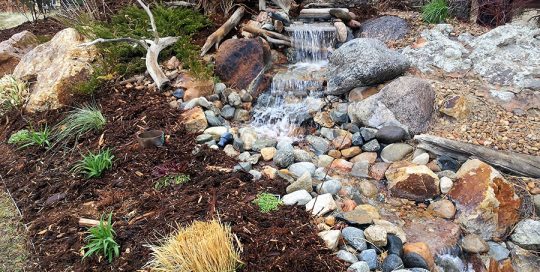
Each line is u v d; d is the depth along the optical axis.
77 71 4.67
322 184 3.46
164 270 2.42
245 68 4.77
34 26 6.93
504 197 3.29
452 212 3.29
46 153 3.93
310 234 2.80
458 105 4.07
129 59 5.01
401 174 3.54
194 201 3.11
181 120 4.16
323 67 5.14
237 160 3.75
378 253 2.87
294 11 5.91
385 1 6.29
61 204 3.25
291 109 4.56
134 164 3.59
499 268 3.05
